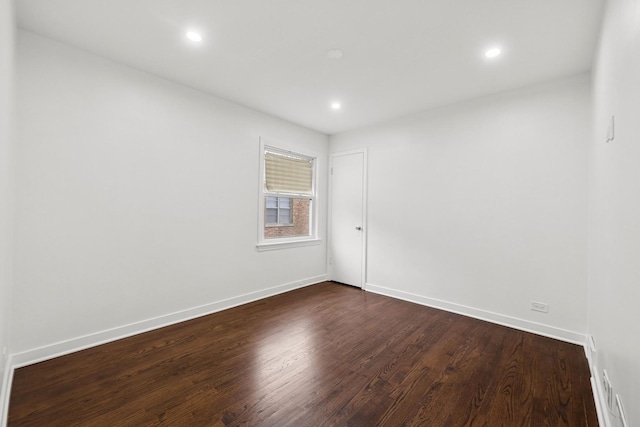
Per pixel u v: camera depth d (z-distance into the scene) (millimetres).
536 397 1812
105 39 2215
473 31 2059
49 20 1991
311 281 4504
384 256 4020
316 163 4602
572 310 2625
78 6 1849
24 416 1592
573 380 1994
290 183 4238
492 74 2672
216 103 3260
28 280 2111
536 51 2285
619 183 1389
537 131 2816
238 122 3479
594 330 2131
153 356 2266
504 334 2754
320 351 2383
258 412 1653
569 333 2625
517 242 2926
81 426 1531
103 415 1612
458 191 3326
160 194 2820
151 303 2771
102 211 2463
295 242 4215
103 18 1970
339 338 2633
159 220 2816
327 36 2156
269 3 1817
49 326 2209
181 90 2967
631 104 1191
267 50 2350
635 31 1135
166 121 2855
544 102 2783
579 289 2594
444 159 3441
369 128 4215
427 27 2029
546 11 1832
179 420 1584
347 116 3850
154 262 2787
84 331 2379
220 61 2525
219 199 3305
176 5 1844
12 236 1923
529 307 2852
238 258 3512
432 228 3543
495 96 3070
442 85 2910
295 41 2223
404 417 1629
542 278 2783
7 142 1557
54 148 2225
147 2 1815
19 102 2072
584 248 2574
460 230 3311
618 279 1389
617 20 1423
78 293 2348
